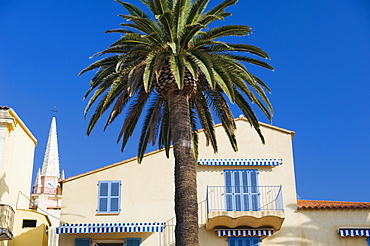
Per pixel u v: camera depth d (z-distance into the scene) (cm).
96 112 2261
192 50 2169
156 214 2900
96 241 2867
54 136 10956
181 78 2002
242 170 2995
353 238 2836
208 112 2502
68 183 2952
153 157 3016
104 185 2953
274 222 2805
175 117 2162
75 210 2898
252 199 2927
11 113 2823
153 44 2188
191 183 2081
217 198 2925
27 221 2998
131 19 2155
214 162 2970
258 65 2311
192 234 2006
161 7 2227
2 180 2684
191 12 2180
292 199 2923
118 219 2886
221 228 2842
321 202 3108
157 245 2836
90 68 2250
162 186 2959
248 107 2375
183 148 2120
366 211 2886
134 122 2419
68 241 2845
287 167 3002
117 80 2173
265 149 3039
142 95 2341
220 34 2236
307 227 2859
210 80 1989
